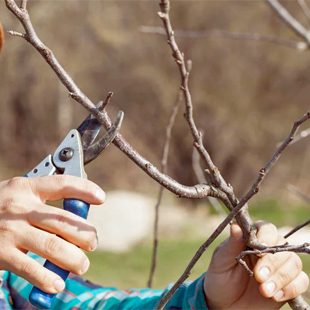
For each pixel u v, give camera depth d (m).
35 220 0.93
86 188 0.95
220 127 14.45
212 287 1.27
